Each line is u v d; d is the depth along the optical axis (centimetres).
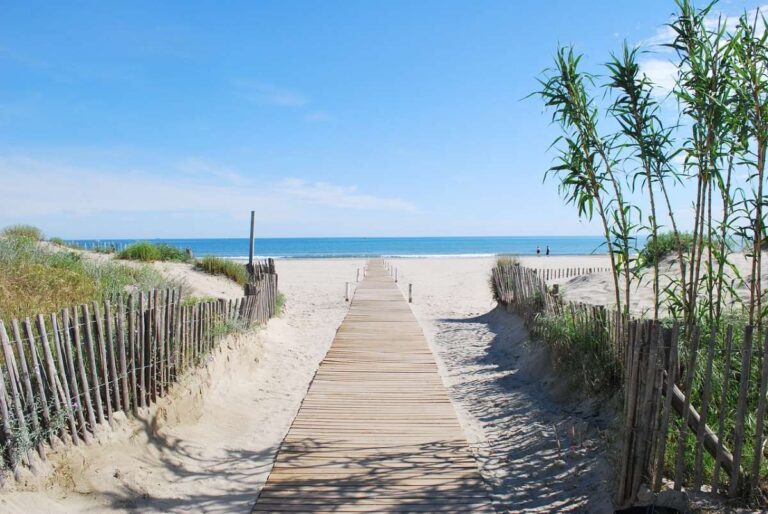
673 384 376
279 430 637
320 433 591
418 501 439
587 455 496
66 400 453
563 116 505
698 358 461
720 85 438
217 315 796
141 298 565
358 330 1255
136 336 559
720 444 373
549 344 819
